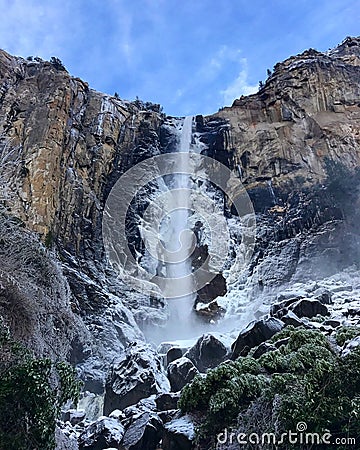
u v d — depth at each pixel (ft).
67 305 23.86
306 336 21.07
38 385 13.46
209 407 18.26
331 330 23.99
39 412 13.24
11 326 17.28
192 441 17.93
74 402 16.19
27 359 14.75
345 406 14.87
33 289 19.84
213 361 28.19
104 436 19.93
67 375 16.06
